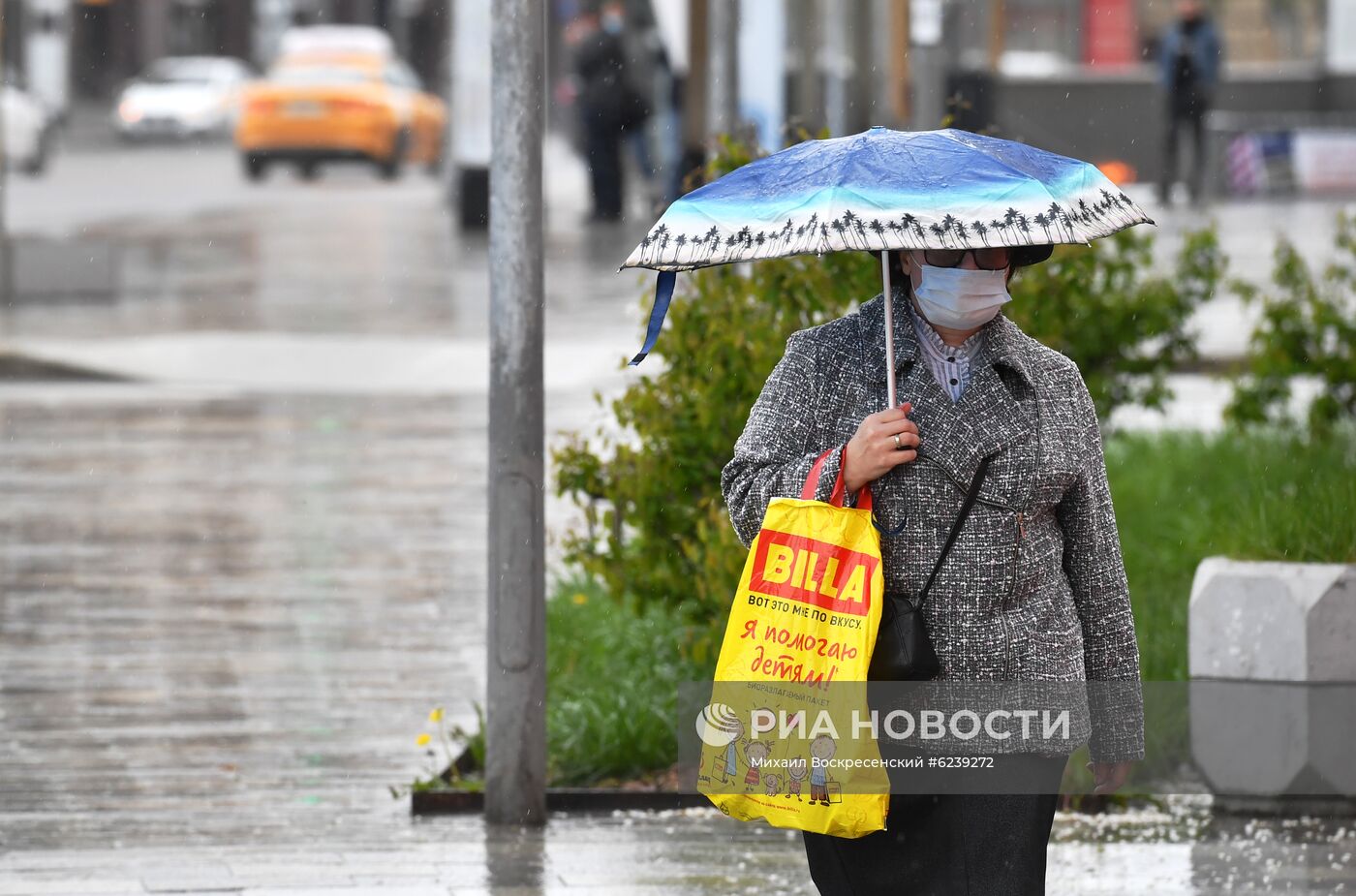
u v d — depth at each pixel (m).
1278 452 36.81
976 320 13.60
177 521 38.59
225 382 56.81
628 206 107.50
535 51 20.42
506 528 21.05
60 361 58.31
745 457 13.90
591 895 18.69
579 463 24.25
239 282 77.69
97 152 168.50
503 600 21.12
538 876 19.38
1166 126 101.62
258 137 133.88
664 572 23.81
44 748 24.25
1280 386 36.72
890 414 13.33
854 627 13.19
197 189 126.94
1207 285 35.38
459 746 24.31
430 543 36.69
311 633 30.16
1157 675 24.48
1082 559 14.02
